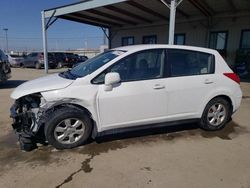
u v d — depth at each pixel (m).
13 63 23.97
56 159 3.41
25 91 3.58
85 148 3.77
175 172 3.07
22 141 3.60
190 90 4.17
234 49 14.09
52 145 3.65
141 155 3.54
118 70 3.79
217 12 14.03
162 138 4.21
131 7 12.98
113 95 3.70
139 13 14.43
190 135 4.37
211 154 3.59
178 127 4.78
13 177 2.94
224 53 14.38
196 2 11.66
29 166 3.21
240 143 4.02
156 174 3.02
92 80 3.68
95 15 14.86
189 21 15.68
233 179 2.91
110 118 3.77
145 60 3.93
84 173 3.04
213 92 4.38
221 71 4.50
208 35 14.99
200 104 4.34
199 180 2.89
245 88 9.77
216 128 4.59
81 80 3.63
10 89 9.45
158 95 3.94
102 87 3.68
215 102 4.48
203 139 4.18
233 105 4.65
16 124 3.72
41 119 3.57
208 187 2.75
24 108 3.70
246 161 3.37
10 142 4.02
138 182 2.85
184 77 4.15
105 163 3.30
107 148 3.78
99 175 2.99
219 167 3.20
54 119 3.55
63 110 3.60
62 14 12.96
